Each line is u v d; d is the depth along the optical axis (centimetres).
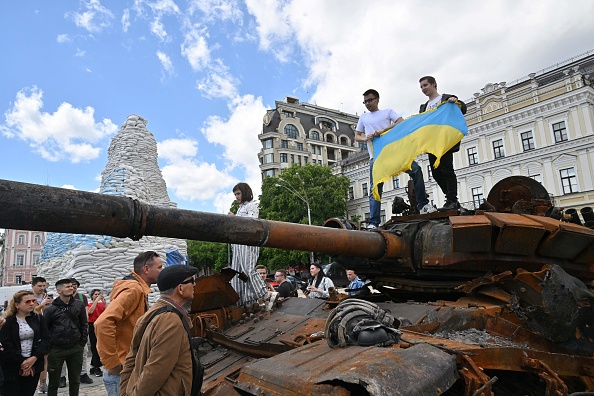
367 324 321
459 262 482
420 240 527
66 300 764
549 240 474
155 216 346
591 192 3052
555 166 3256
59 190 299
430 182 3875
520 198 615
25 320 654
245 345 500
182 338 326
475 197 3709
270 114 7025
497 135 3603
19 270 6975
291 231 446
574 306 399
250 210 669
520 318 412
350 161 5569
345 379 242
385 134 718
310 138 7219
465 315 420
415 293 595
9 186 275
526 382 371
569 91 3189
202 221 378
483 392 262
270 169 6712
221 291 626
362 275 606
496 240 466
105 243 1755
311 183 4484
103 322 504
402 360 268
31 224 287
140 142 2289
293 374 285
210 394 403
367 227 675
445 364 274
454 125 627
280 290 984
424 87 715
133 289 531
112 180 2027
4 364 624
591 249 515
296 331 499
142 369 319
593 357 404
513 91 3522
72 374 763
